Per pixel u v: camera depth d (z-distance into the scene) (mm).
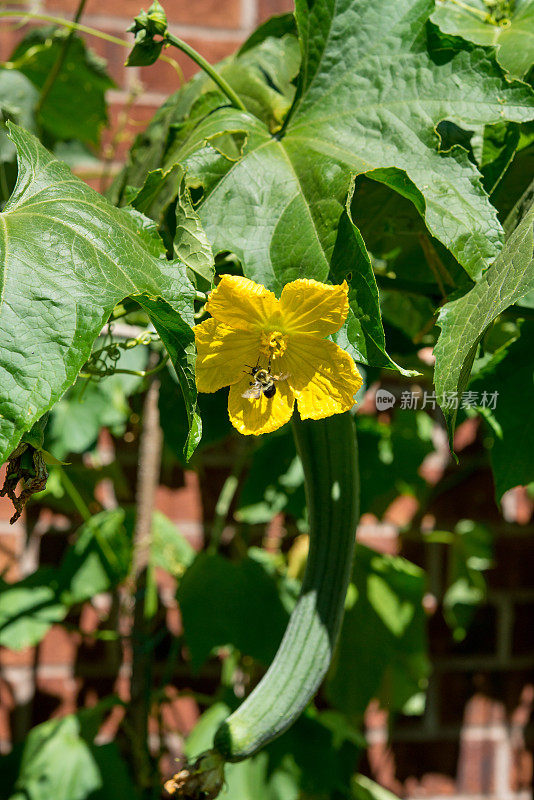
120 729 1852
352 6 1212
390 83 1199
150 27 1221
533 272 1092
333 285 1134
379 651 1759
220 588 1557
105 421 1698
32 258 1071
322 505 1204
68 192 1120
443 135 1213
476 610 2084
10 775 1571
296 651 1181
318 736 1595
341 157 1183
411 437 1835
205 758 1161
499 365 1246
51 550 1833
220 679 1936
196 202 1183
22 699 1831
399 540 2029
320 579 1195
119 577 1605
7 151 1437
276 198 1178
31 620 1574
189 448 1087
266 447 1709
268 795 1529
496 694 2096
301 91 1219
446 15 1272
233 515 1930
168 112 1350
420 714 2043
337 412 1132
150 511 1552
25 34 1765
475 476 2061
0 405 1040
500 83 1181
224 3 1860
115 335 1322
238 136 1244
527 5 1275
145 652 1524
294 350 1137
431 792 2047
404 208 1240
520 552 2102
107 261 1092
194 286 1156
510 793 2098
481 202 1160
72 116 1664
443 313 1154
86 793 1536
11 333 1050
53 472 1636
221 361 1136
